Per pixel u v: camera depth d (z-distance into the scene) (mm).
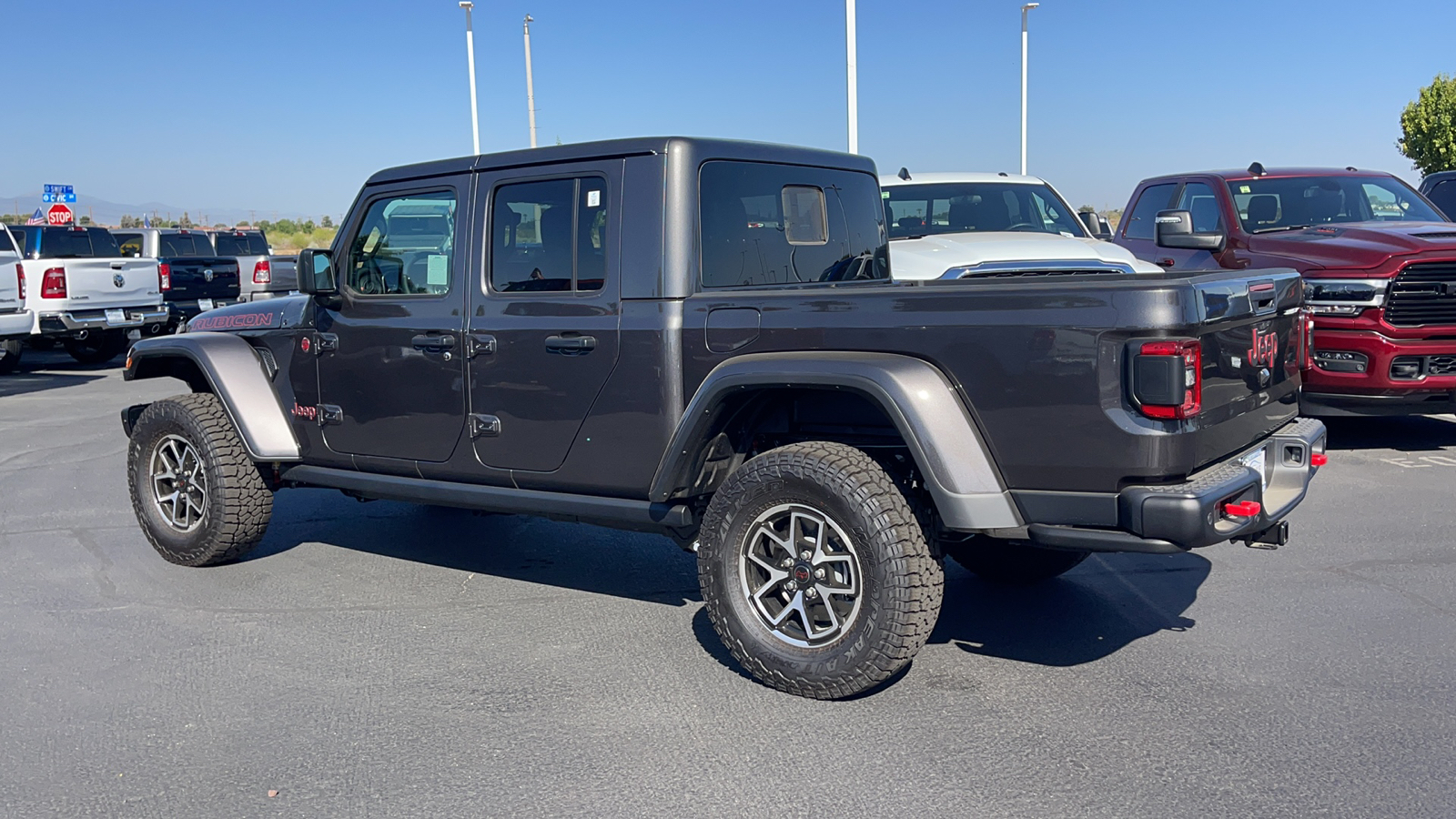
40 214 27906
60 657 4695
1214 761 3572
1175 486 3631
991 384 3766
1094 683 4238
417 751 3771
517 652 4691
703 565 4266
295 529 6898
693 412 4195
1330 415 8289
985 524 3773
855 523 3891
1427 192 13047
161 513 6105
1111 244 8844
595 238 4535
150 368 6230
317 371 5535
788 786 3465
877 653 3895
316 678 4434
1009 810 3287
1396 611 4977
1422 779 3420
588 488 4664
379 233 5258
